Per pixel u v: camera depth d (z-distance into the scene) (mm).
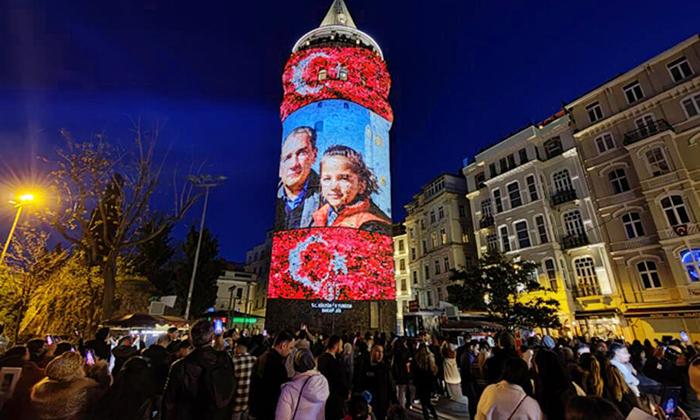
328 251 22219
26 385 4484
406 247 50875
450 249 37344
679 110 22938
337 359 6594
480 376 8258
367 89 27109
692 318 20047
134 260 28203
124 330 16734
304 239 22859
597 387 4992
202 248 34000
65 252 18719
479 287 21844
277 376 5488
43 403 3422
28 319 16844
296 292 21938
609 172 25719
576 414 2430
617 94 26344
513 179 31031
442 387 13039
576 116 28578
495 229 32219
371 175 24891
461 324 17531
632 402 4738
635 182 24141
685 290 20422
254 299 59094
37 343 6711
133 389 4383
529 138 30547
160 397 6242
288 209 24203
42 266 17641
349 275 22000
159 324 13570
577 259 26203
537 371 5039
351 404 4070
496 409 3506
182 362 3961
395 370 9766
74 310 17859
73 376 3682
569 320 24484
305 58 27531
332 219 22891
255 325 33656
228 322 24109
